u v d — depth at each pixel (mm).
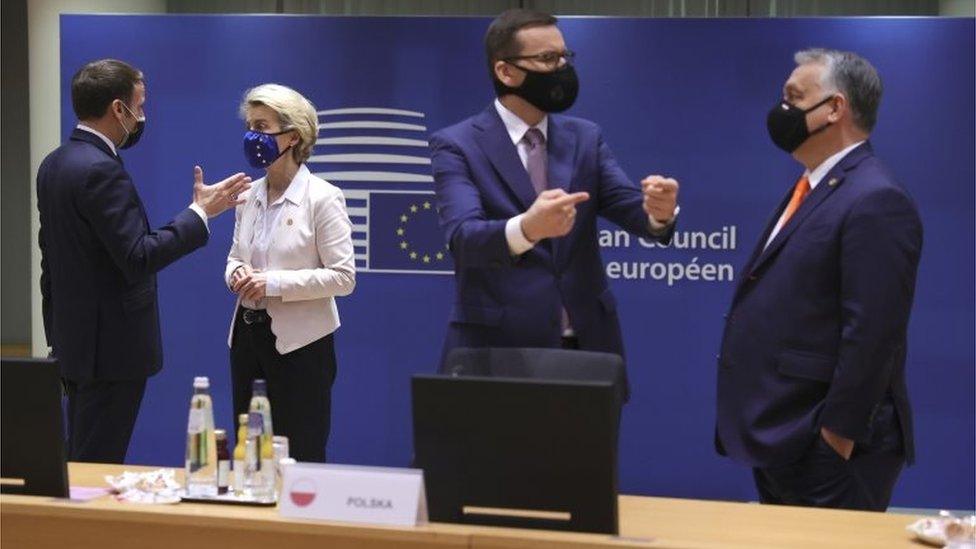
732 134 4957
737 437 3117
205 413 2547
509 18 2951
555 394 2139
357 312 5137
